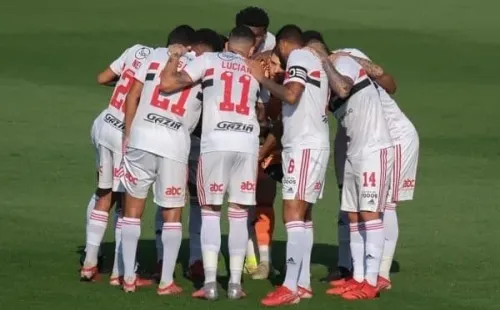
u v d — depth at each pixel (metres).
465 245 38.12
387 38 92.62
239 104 30.08
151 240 38.78
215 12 102.06
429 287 32.16
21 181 47.66
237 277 30.34
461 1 111.88
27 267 33.69
